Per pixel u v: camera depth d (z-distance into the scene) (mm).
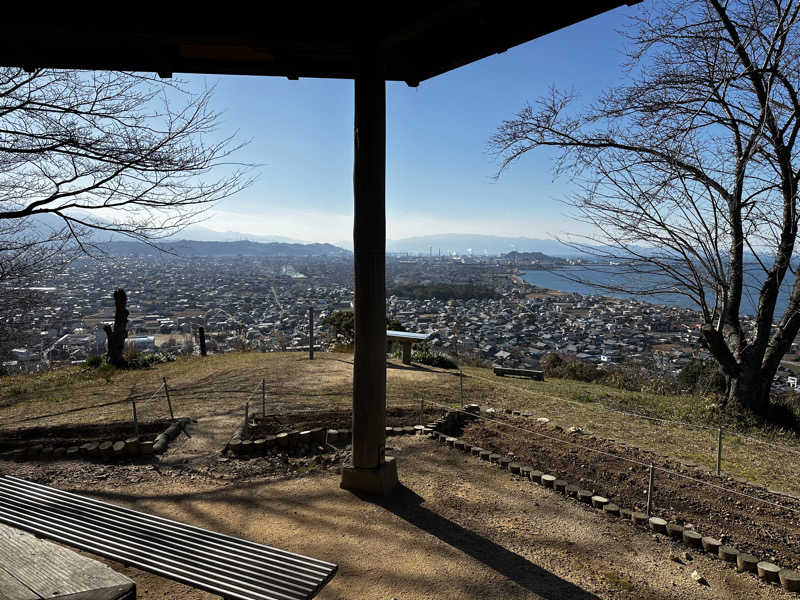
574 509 4285
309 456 5418
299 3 3385
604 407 8219
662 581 3246
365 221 4012
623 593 3084
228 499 4293
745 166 7391
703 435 6828
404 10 3424
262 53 3859
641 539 3809
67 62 3703
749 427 7562
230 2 3209
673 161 7109
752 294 8352
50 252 7922
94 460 5250
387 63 4359
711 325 7949
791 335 7922
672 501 4367
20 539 1809
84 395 8820
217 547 2102
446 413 6805
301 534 3686
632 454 5555
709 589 3180
